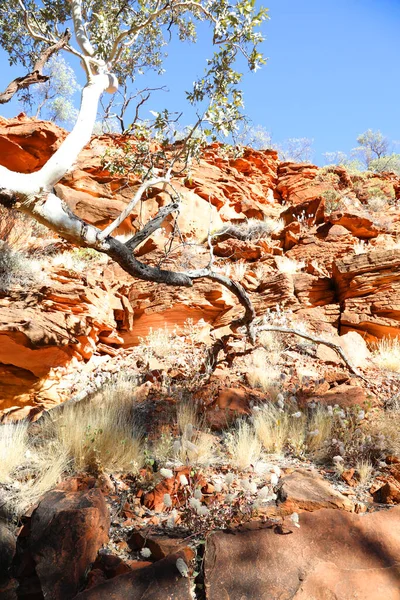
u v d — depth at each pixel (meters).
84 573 2.79
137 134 6.53
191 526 3.15
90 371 8.03
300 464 4.10
